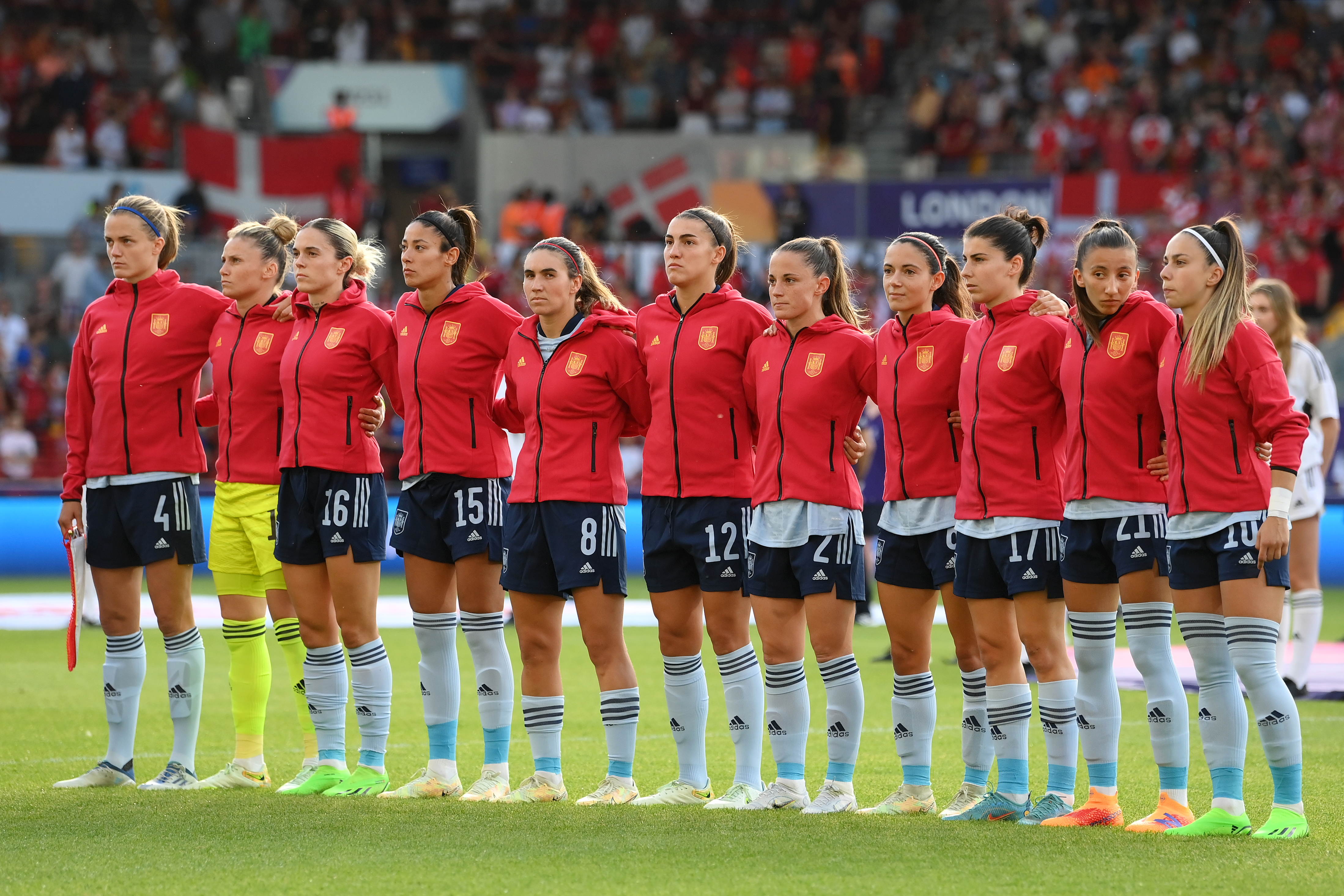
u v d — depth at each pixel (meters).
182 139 45.22
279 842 10.06
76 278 43.28
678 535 11.79
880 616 27.95
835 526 11.38
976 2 56.25
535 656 12.13
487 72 55.06
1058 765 10.97
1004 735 11.09
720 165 48.91
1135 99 50.66
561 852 9.67
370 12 54.66
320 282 12.48
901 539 11.52
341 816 11.11
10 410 39.97
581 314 12.23
